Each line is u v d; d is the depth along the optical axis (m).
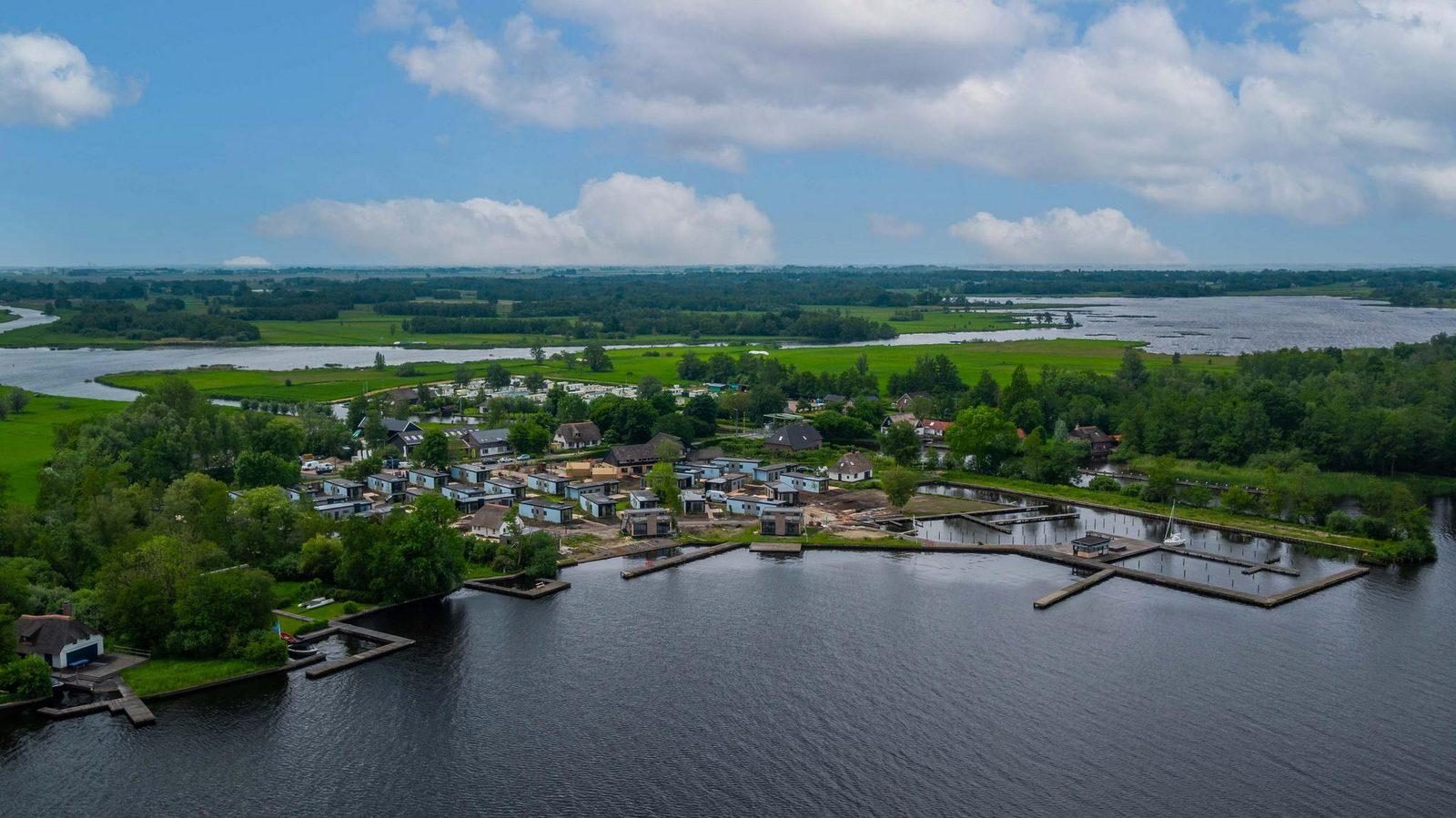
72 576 142.50
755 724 109.00
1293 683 119.81
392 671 122.94
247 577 128.12
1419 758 102.19
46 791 95.44
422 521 150.75
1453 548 180.50
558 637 134.38
